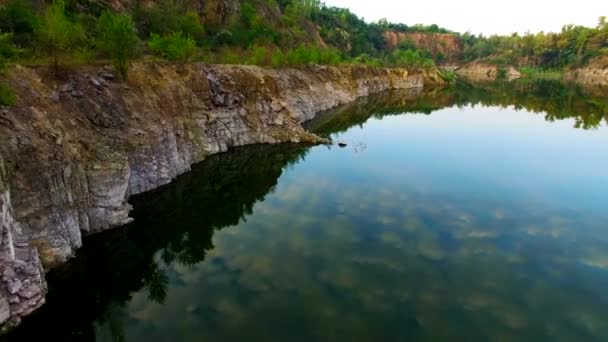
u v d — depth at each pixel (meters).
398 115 68.06
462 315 16.39
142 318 16.28
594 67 169.88
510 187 31.62
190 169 33.59
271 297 17.48
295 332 15.28
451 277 19.06
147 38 55.22
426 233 23.64
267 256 21.02
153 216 25.94
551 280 18.91
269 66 63.62
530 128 56.66
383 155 41.31
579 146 45.59
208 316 16.27
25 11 34.25
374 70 113.50
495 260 20.64
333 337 15.02
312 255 21.09
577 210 27.05
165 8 63.53
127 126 27.50
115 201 23.17
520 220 25.47
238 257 20.97
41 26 28.17
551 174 34.88
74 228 20.09
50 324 15.83
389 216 26.06
